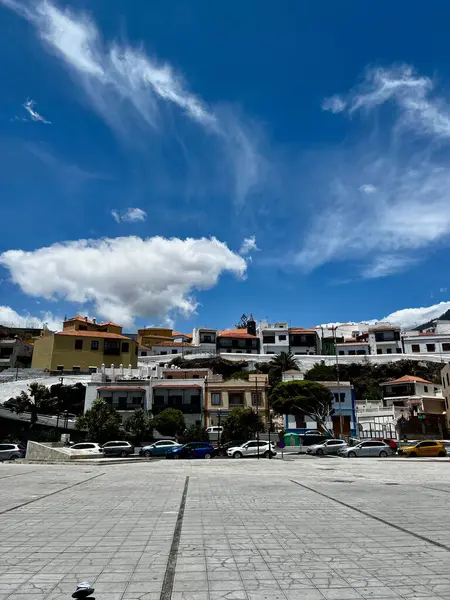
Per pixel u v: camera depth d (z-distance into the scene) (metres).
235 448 41.66
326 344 109.75
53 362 82.38
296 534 7.81
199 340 105.44
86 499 12.59
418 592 4.88
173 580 5.33
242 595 4.82
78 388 68.75
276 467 27.62
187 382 66.19
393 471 23.59
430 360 91.00
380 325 101.94
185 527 8.50
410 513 9.92
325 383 65.25
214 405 64.69
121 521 9.16
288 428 61.66
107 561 6.17
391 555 6.39
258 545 7.03
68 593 4.91
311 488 15.27
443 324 104.38
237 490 14.80
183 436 54.00
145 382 65.69
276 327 106.12
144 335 123.25
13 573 5.64
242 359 92.56
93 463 31.33
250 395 65.06
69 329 97.88
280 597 4.76
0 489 15.11
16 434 54.75
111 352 85.88
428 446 38.91
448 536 7.56
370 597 4.75
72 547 6.96
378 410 63.78
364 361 90.44
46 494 13.73
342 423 63.16
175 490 14.85
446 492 13.80
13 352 92.62
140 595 4.84
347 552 6.56
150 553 6.58
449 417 62.75
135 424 53.88
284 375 77.62
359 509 10.52
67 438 49.84
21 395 62.06
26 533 8.00
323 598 4.72
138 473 22.89
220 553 6.55
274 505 11.34
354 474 21.69
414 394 71.69
